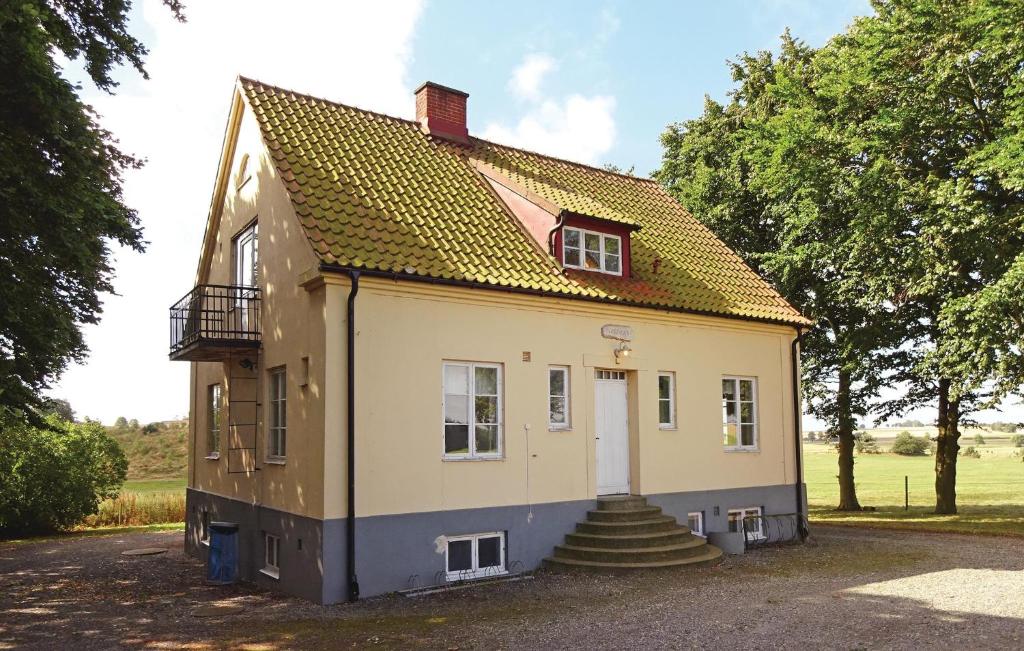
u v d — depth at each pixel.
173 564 15.55
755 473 16.08
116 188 13.25
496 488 12.26
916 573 11.95
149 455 52.81
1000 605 9.47
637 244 16.42
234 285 14.50
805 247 20.55
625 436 14.38
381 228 12.09
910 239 18.77
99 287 13.71
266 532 12.52
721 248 18.53
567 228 14.17
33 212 11.38
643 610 9.45
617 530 12.91
